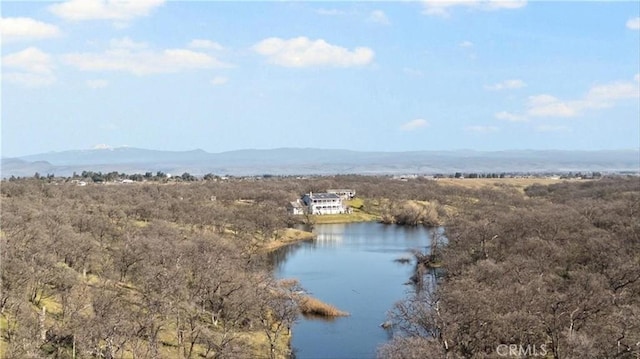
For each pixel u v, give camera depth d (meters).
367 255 195.00
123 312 84.12
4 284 85.44
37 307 89.81
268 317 104.56
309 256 193.88
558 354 71.31
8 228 119.56
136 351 77.06
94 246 126.12
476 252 141.00
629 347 67.38
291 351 95.44
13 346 70.50
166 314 89.25
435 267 161.25
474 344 72.44
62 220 142.75
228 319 97.88
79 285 96.81
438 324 74.12
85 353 75.75
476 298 78.25
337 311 118.88
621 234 136.50
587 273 101.81
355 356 93.50
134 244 123.56
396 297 132.62
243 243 178.50
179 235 156.62
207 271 107.19
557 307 79.19
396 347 71.00
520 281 95.00
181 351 85.62
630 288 96.81
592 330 74.00
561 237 138.62
